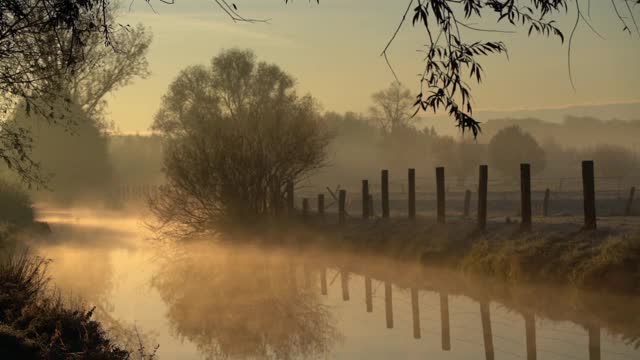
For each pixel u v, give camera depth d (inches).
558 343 478.0
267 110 1209.4
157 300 705.0
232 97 2780.5
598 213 1405.0
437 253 790.5
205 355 495.5
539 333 510.6
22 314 473.7
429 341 503.5
